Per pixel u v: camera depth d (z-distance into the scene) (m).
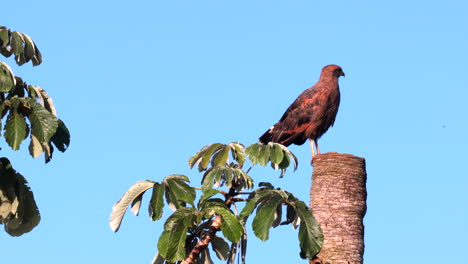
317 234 9.89
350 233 10.85
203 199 10.48
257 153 11.38
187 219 10.16
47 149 10.35
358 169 11.23
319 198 11.08
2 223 10.48
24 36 11.23
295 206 10.19
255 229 9.85
